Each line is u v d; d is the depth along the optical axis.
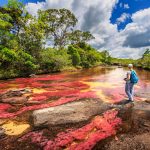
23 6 39.06
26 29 39.00
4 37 33.44
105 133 8.02
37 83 23.66
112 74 34.69
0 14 34.16
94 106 11.70
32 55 39.34
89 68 57.41
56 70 43.66
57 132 8.30
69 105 12.12
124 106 11.66
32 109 11.88
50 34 66.50
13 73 34.34
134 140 7.36
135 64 61.22
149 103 12.34
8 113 11.40
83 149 6.92
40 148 7.14
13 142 7.71
